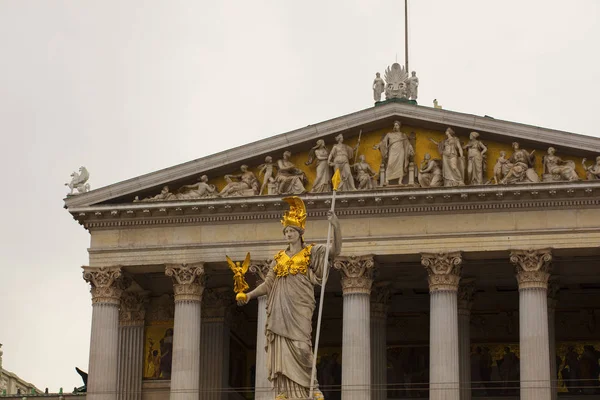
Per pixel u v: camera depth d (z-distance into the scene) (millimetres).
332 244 21406
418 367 78938
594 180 65938
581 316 77750
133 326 75188
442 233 67438
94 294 70500
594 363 77188
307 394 20875
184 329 68938
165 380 74438
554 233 66625
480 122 67438
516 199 67062
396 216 68188
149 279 74812
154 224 70500
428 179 68000
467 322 71750
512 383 77312
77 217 70938
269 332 21125
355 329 67125
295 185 68750
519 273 66688
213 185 70375
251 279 70812
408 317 79500
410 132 69125
